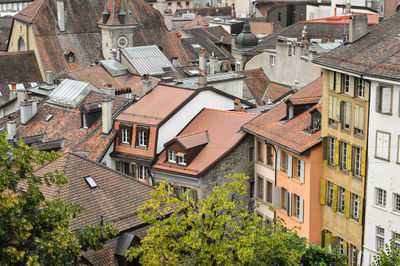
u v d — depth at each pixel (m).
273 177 71.50
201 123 77.31
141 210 48.94
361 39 65.50
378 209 61.56
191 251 48.84
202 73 80.19
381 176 60.97
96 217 50.75
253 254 46.81
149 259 46.81
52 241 41.47
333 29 119.12
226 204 47.94
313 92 73.31
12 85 102.31
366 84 61.03
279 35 123.00
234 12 183.75
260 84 108.75
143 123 75.62
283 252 48.94
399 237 60.44
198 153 73.31
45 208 43.59
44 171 53.56
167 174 73.25
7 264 39.25
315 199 66.88
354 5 130.12
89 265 48.53
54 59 117.75
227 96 81.62
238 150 72.94
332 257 55.34
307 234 67.19
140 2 129.38
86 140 77.88
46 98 85.62
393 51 61.09
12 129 81.69
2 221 39.59
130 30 121.12
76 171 53.34
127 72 103.38
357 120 62.47
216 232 46.91
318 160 66.38
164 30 130.12
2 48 163.00
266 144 71.44
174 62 116.94
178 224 49.78
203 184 71.31
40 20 119.12
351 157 63.56
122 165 77.12
